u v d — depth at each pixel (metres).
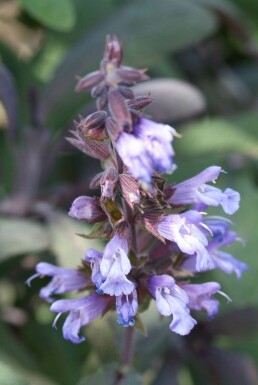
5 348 0.43
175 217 0.28
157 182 0.28
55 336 0.48
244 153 0.48
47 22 0.44
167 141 0.25
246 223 0.46
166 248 0.31
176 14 0.49
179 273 0.31
